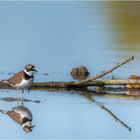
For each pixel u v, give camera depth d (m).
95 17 38.56
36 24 35.91
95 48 30.75
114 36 33.62
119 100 22.50
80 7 42.03
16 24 35.62
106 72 23.73
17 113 20.56
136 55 29.25
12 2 41.91
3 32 33.34
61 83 23.95
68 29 35.00
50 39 32.47
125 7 42.69
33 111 20.86
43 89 23.80
